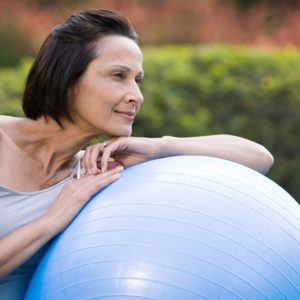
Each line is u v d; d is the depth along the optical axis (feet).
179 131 32.19
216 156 16.74
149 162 15.07
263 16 60.08
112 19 15.35
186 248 13.10
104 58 15.11
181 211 13.50
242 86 33.24
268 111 33.24
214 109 33.27
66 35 15.25
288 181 33.37
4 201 15.38
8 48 53.01
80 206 14.56
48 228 14.46
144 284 12.92
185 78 33.22
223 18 59.11
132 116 15.47
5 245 14.49
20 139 15.93
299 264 13.83
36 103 15.65
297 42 54.54
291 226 14.14
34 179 15.85
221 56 34.24
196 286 12.87
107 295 13.06
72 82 15.17
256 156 17.04
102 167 15.12
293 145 33.17
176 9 59.21
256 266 13.25
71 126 15.60
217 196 13.85
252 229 13.58
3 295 15.52
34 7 57.41
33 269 15.65
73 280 13.44
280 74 33.68
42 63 15.42
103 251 13.34
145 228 13.33
